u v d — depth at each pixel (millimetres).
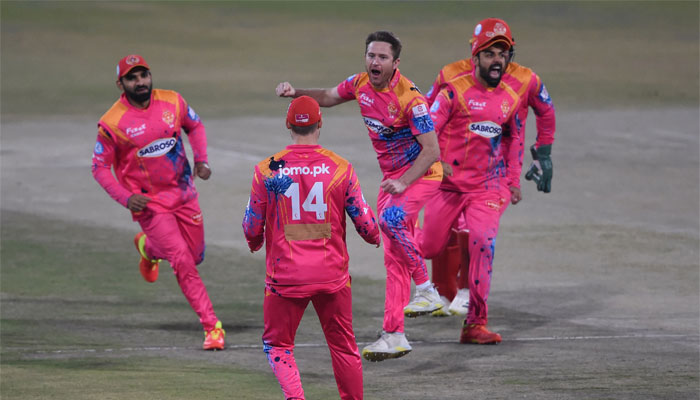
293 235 18297
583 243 38938
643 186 50094
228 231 42406
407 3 162750
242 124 72312
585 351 25062
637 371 22672
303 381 22516
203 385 21391
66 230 42594
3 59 109938
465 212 27141
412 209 24875
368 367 24156
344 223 18656
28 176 54812
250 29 137625
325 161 18281
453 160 26906
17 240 40531
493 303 30969
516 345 26047
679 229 41125
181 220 28203
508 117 26906
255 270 36125
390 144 24922
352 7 159875
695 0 161500
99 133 27484
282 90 25906
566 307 30297
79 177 54688
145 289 33562
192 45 123375
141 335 27797
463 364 24109
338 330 18875
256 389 21062
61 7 154250
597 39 125375
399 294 24094
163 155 27672
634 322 28344
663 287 32438
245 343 27016
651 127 68500
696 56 110750
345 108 80875
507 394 20641
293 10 157250
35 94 88062
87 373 22641
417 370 23625
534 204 46531
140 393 20406
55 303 31312
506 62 27109
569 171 54156
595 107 78062
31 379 21812
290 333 18875
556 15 147250
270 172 18234
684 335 26734
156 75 100125
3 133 68938
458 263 30641
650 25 137125
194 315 30406
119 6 158250
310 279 18266
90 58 111938
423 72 97062
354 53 115250
